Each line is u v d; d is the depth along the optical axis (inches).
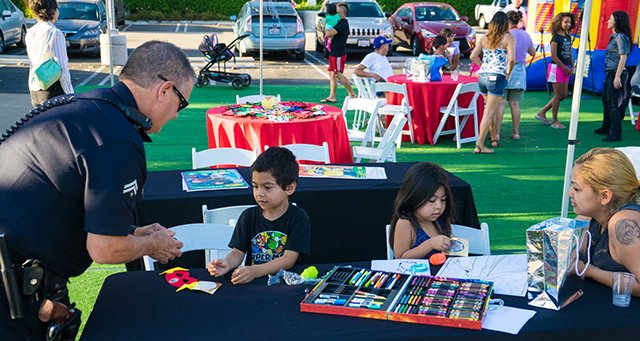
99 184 79.9
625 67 331.9
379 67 365.7
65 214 82.0
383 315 88.8
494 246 193.9
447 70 371.6
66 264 85.5
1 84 470.6
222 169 186.4
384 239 171.3
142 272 107.0
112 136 81.7
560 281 91.9
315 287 98.2
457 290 96.5
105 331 86.6
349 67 609.6
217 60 485.7
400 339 83.9
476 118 334.3
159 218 157.4
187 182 171.2
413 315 87.7
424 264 111.0
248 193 162.4
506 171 280.5
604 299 95.9
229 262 108.5
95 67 573.3
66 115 81.7
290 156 117.3
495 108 305.1
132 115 85.7
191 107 416.2
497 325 87.4
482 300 92.5
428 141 336.2
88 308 150.5
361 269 106.0
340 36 419.5
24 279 81.0
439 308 90.0
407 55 695.7
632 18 436.8
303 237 115.6
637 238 96.0
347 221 168.4
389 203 169.3
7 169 81.5
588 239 103.3
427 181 121.8
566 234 91.0
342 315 90.7
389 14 732.7
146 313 91.8
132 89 87.4
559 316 90.4
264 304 94.7
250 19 624.4
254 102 287.7
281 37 628.7
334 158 248.8
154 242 91.7
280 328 87.0
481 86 305.7
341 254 170.4
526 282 102.7
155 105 88.6
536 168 285.7
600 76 468.1
